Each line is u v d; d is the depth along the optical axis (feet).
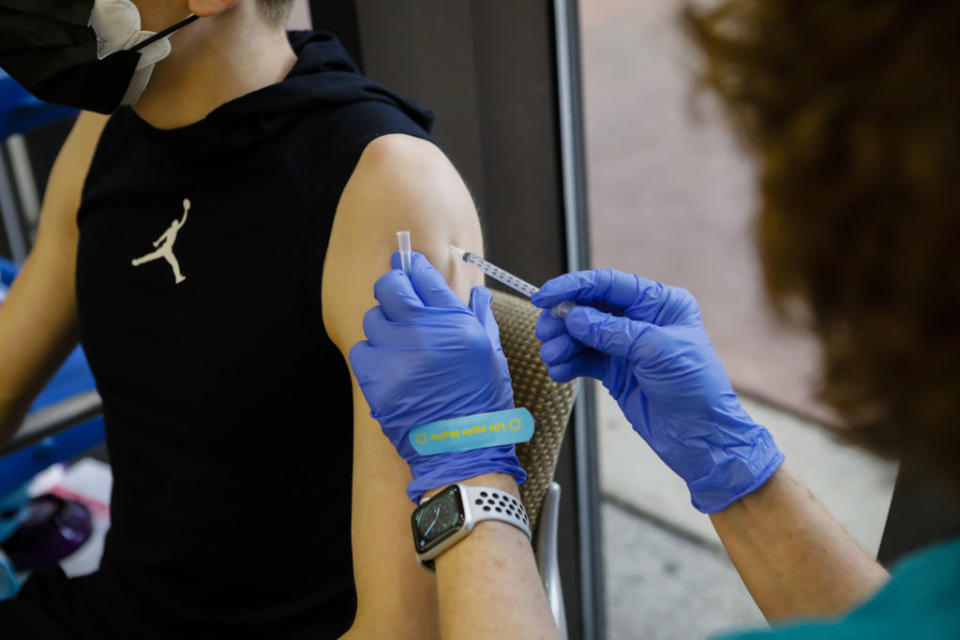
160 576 3.18
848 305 1.28
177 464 3.05
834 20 1.18
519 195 4.95
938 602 1.23
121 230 3.16
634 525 7.50
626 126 13.39
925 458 1.31
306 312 2.79
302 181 2.78
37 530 5.18
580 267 5.20
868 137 1.16
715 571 6.97
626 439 8.54
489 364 2.49
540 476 3.01
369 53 4.95
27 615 3.36
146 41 2.72
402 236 2.51
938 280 1.14
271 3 2.93
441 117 4.91
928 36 1.09
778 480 2.48
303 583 3.05
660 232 11.24
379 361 2.43
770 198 1.34
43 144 6.62
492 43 4.51
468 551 2.28
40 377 3.73
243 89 2.90
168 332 2.99
